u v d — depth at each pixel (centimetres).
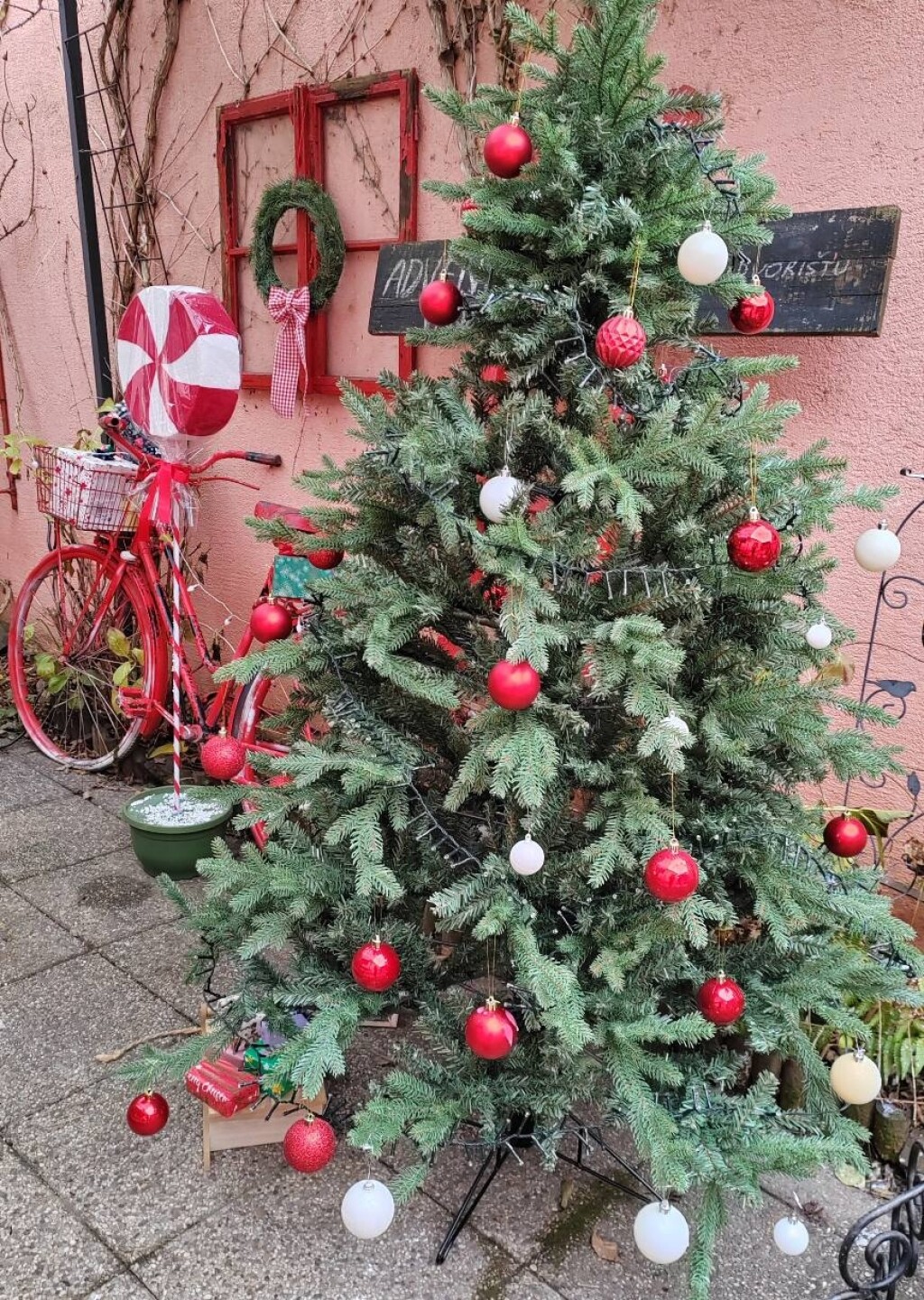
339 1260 181
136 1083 184
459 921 163
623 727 173
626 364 149
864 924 174
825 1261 188
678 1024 162
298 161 350
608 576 161
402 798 175
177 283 416
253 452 364
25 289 505
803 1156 156
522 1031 182
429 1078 177
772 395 261
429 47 310
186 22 382
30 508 532
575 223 153
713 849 175
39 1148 205
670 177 162
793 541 250
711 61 257
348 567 179
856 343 246
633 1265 185
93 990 260
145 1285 175
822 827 204
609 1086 181
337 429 363
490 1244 187
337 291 359
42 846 341
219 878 186
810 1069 179
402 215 326
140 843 314
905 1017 229
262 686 326
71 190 459
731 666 169
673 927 161
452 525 160
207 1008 219
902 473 219
